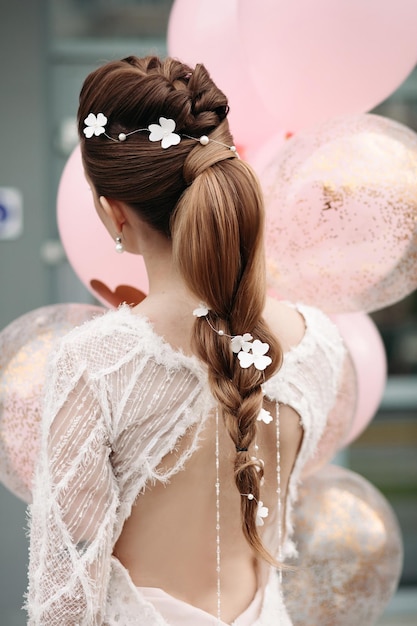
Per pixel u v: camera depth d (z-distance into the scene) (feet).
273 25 5.87
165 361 4.26
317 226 5.62
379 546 6.92
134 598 4.35
